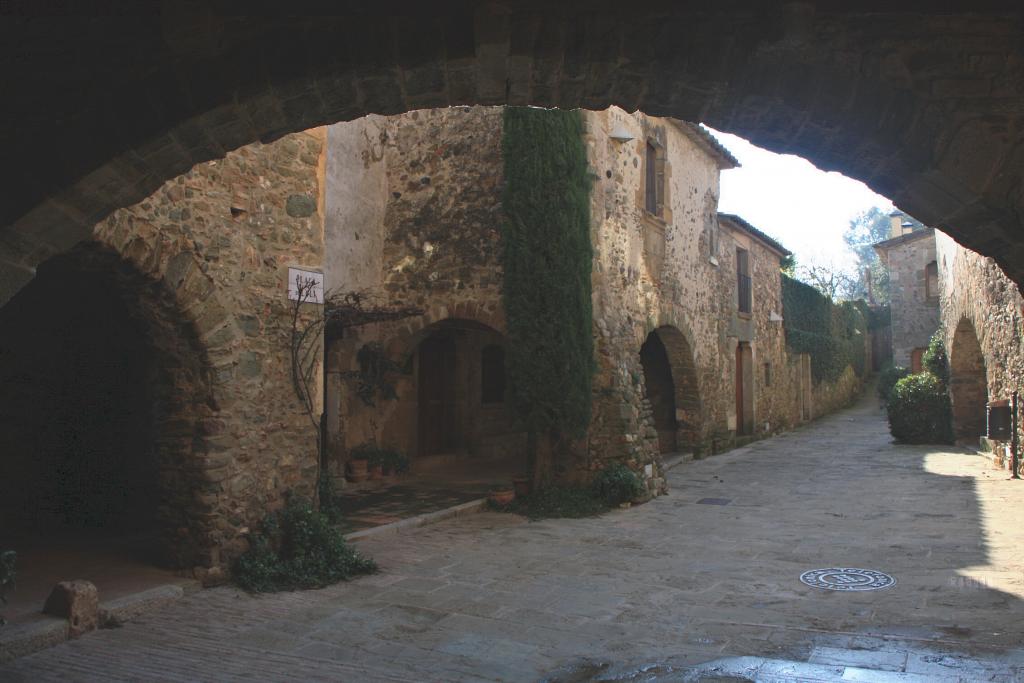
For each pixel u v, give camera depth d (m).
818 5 3.10
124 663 4.32
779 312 21.95
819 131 3.34
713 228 16.25
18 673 4.15
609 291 11.07
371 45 3.30
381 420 11.91
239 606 5.47
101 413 7.71
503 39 3.23
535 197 10.24
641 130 12.59
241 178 6.30
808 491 11.04
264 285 6.51
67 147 3.45
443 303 11.01
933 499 9.98
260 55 3.34
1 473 7.43
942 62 3.11
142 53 3.41
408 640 4.81
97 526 7.67
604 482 9.92
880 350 36.72
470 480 11.71
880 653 4.37
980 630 4.72
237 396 6.17
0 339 7.38
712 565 6.79
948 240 16.64
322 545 6.44
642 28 3.22
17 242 3.57
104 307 7.43
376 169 11.39
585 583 6.21
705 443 15.49
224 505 6.00
